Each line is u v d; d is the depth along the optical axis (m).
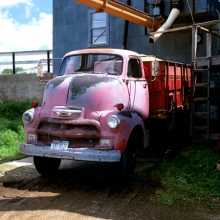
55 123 6.20
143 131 6.83
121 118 5.99
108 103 6.36
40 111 6.51
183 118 10.23
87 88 6.34
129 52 7.41
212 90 11.44
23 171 7.30
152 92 8.26
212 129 10.98
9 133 10.28
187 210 5.24
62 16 15.52
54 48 15.77
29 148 6.23
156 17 12.71
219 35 10.38
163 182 6.46
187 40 13.06
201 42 12.62
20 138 10.10
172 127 8.84
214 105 11.43
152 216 5.02
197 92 10.99
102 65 7.09
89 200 5.65
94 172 7.29
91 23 14.89
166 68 8.32
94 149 5.90
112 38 14.48
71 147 6.07
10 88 15.88
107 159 5.73
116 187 6.29
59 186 6.36
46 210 5.21
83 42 15.08
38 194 5.92
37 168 6.79
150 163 8.05
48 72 15.70
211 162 7.32
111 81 6.56
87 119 6.06
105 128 6.01
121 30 14.29
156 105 8.27
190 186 6.23
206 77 11.52
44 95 6.66
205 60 9.13
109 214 5.09
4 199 5.68
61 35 15.59
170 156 8.38
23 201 5.59
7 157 8.52
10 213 5.10
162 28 11.61
